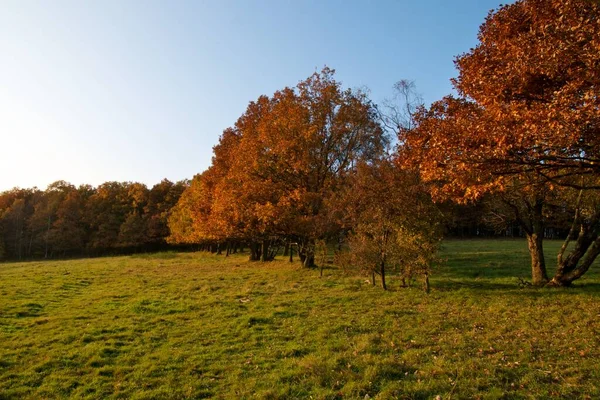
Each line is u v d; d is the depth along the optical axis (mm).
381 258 16781
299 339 9844
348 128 25781
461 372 7094
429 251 15344
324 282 19359
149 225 71000
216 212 27125
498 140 7957
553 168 8406
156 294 17516
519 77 8078
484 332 9781
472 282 17797
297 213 24297
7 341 10203
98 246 70500
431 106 12383
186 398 6648
